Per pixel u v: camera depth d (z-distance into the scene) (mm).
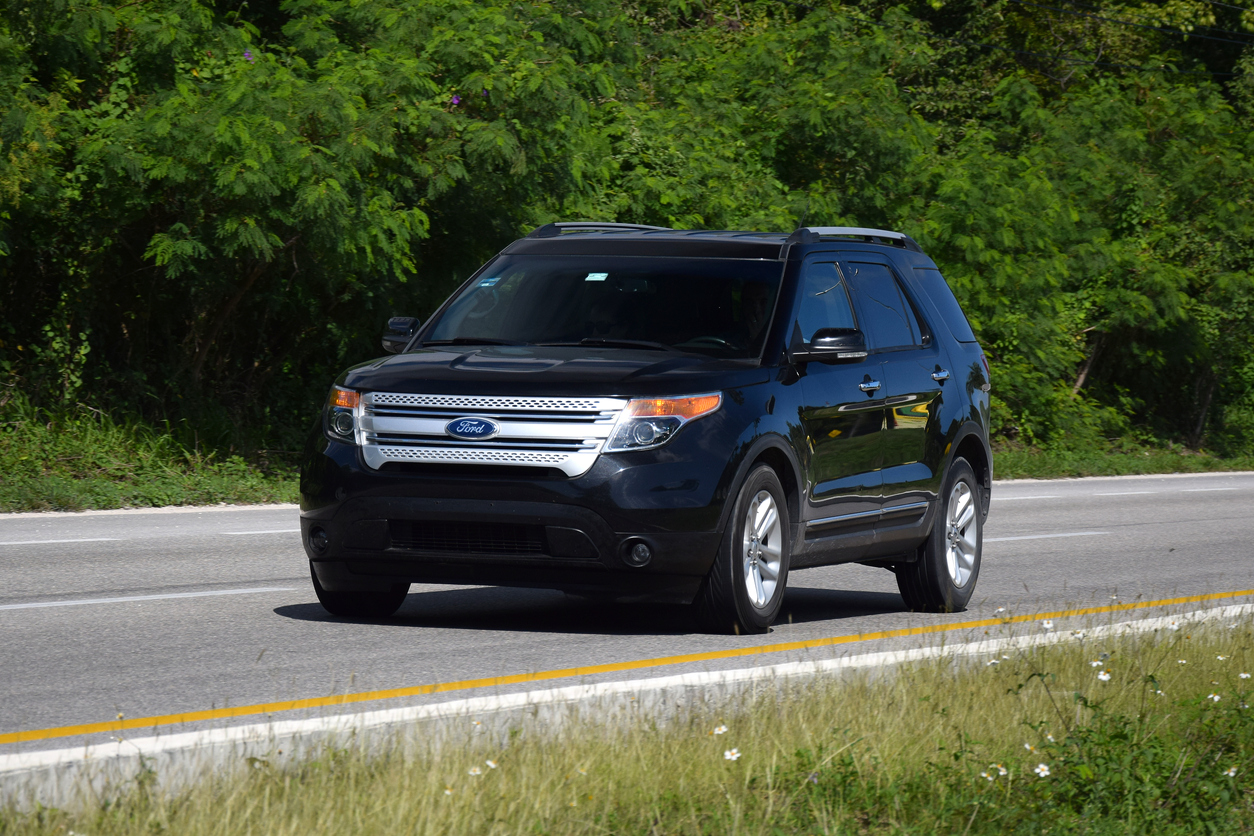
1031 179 85812
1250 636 24094
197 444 55219
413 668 20500
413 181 53594
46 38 49438
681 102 79938
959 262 83188
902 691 17859
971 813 13789
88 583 29719
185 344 58250
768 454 23891
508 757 14352
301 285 55938
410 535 22656
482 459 22328
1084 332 98938
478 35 55031
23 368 55156
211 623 24547
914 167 84688
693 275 26062
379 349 64312
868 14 117562
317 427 23719
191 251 49031
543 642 22969
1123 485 75250
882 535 27484
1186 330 102000
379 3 55812
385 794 12828
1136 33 136500
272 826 11906
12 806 12367
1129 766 15086
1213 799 14688
